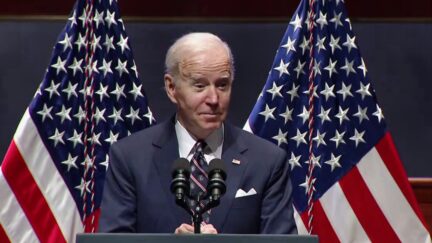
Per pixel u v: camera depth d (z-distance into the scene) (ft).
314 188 48.39
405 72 72.74
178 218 38.91
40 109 48.14
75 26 49.29
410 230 48.01
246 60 72.33
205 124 38.52
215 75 38.32
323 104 48.88
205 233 32.63
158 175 39.63
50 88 48.44
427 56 73.00
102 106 48.98
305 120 48.83
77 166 48.24
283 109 48.91
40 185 47.62
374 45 73.05
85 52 49.19
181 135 40.50
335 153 48.57
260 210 39.42
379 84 72.64
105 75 49.24
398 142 71.77
